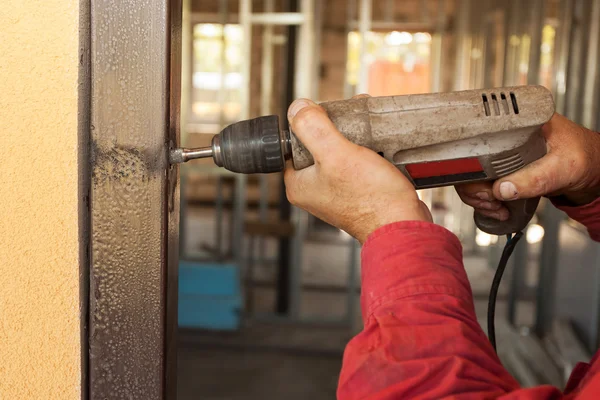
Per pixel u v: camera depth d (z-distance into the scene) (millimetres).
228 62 7387
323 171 617
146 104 602
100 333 632
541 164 733
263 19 3648
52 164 607
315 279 5012
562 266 3285
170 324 669
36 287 627
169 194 632
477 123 678
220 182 4066
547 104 688
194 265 3740
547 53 6355
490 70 5656
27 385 645
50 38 589
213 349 3500
